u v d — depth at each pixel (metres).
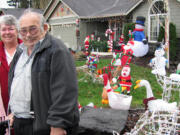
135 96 7.11
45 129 2.17
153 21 15.12
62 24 22.45
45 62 2.12
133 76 9.73
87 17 18.95
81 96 7.24
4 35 3.26
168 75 10.09
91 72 8.66
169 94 5.02
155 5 14.87
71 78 2.10
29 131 2.36
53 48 2.13
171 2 14.19
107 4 21.02
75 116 2.18
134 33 11.18
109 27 18.64
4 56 3.28
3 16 3.30
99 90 7.79
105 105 5.72
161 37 13.37
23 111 2.35
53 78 2.08
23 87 2.33
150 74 10.07
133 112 5.06
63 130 2.06
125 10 16.53
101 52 16.30
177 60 13.73
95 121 4.03
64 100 2.03
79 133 3.75
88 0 22.67
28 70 2.29
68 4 20.84
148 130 3.40
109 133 3.61
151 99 4.38
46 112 2.15
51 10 23.38
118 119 4.11
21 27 2.25
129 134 3.39
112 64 5.91
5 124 2.59
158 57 5.29
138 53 10.69
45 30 2.38
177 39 13.91
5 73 3.21
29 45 2.32
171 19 14.29
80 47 19.47
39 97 2.15
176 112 3.30
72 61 2.20
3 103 3.21
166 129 3.21
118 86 5.87
